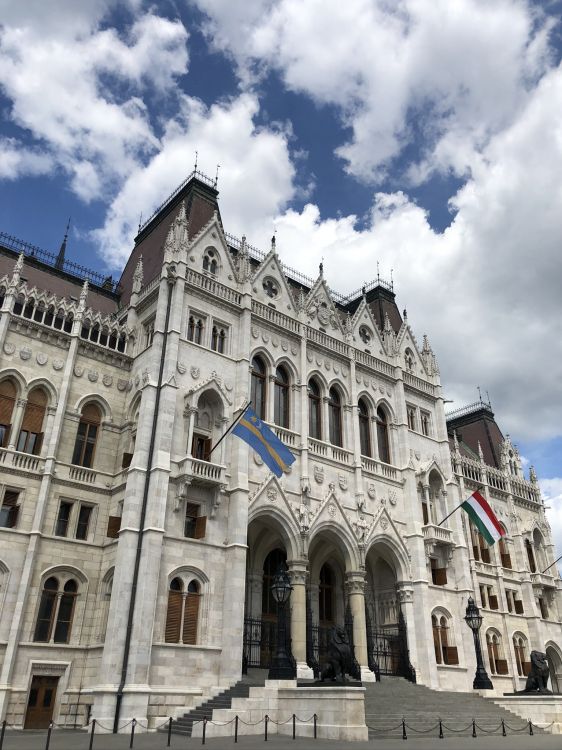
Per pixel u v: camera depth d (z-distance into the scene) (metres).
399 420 47.59
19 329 34.41
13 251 41.38
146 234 49.53
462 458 55.94
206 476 32.97
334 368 44.81
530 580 55.00
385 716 28.84
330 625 41.03
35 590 30.00
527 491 61.25
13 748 19.53
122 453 35.53
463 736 27.70
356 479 41.97
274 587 28.50
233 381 37.88
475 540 52.88
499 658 49.56
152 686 27.98
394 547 42.03
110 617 28.62
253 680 30.25
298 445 39.59
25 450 32.88
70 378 35.16
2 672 27.53
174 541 31.23
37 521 30.86
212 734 24.62
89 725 27.08
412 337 53.31
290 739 23.34
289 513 36.19
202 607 31.31
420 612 41.00
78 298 42.16
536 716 33.94
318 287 47.06
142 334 38.62
